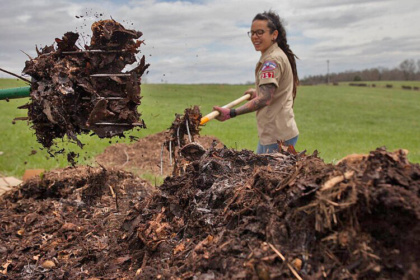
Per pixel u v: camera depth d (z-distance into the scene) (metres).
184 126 3.98
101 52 3.29
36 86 3.29
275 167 2.91
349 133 20.00
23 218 4.18
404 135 19.83
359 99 44.53
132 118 3.35
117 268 2.95
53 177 4.95
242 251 2.28
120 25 3.34
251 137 15.48
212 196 2.89
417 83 78.12
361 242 2.04
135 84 3.33
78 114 3.30
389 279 1.92
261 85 4.14
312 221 2.18
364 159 2.34
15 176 7.68
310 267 2.06
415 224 1.97
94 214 4.28
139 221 3.21
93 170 5.13
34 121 3.37
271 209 2.39
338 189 2.13
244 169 3.15
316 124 24.27
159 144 10.67
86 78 3.29
